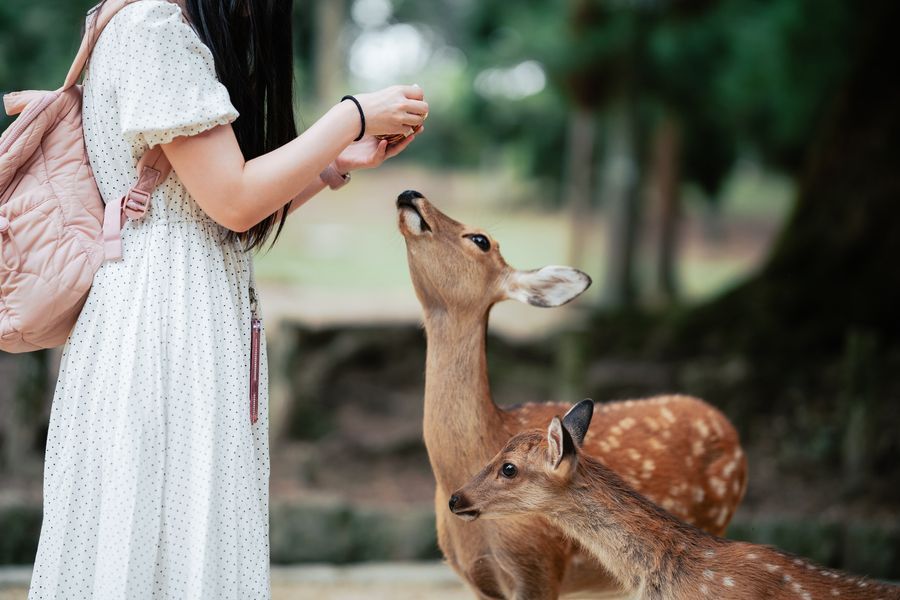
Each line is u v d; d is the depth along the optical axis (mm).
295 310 14656
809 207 10805
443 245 3582
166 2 2742
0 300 2729
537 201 31094
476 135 24734
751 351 10180
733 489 4105
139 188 2742
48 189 2740
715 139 17953
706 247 28641
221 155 2711
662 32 13906
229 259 2908
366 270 20188
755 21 13609
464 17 22938
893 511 7047
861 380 7473
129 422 2641
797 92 14352
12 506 6129
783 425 8883
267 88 2951
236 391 2781
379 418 9844
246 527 2770
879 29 10578
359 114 2867
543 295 3566
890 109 10477
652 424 3988
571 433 3398
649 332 11250
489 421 3617
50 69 13906
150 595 2654
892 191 10336
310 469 7922
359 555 6508
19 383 7180
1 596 5176
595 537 3357
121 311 2705
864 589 3209
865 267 10328
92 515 2682
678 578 3264
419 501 7461
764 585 3180
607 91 15008
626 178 16781
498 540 3537
